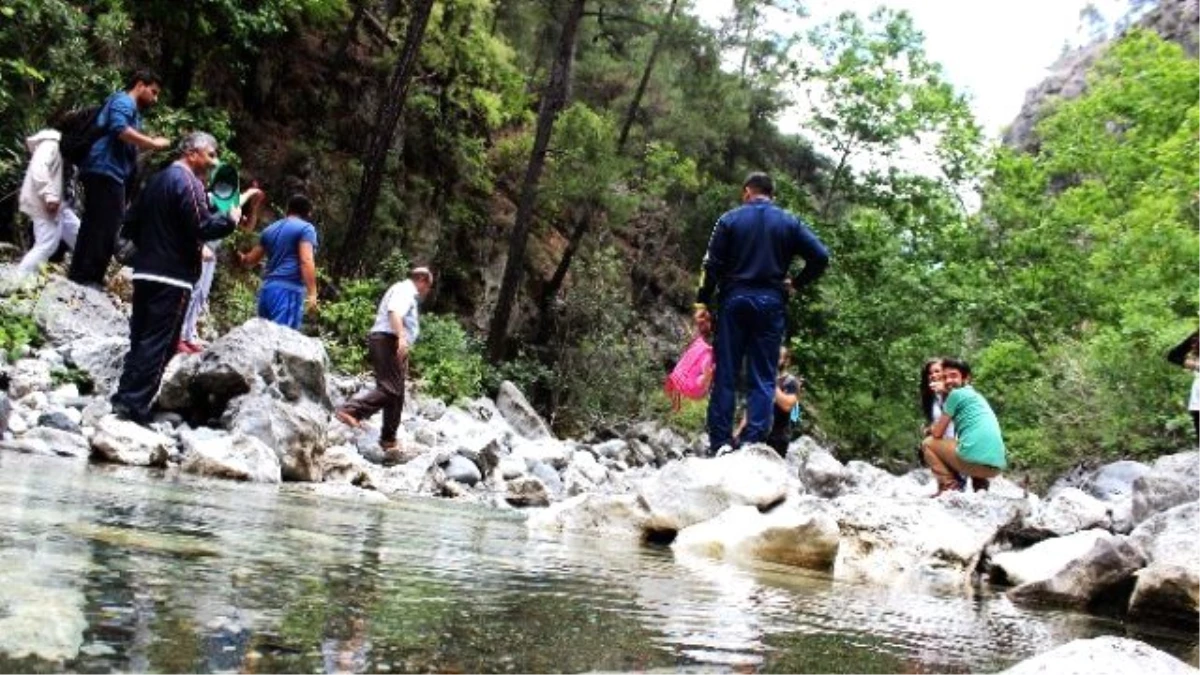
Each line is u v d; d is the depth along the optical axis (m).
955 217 18.64
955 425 7.32
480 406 14.45
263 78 19.81
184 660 1.23
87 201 8.16
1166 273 12.53
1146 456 12.51
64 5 11.00
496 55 23.91
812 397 20.19
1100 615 3.67
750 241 6.51
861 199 20.08
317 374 7.39
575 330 23.02
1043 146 18.23
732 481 4.95
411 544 3.11
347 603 1.82
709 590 2.88
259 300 8.09
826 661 1.89
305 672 1.25
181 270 5.74
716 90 26.00
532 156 20.69
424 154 22.83
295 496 4.55
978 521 5.25
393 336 7.79
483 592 2.22
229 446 5.32
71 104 11.07
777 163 29.73
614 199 22.34
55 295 7.87
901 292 19.06
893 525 4.83
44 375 6.61
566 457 10.38
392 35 23.09
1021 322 17.02
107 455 4.92
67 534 2.21
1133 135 16.22
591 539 4.43
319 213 19.72
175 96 15.51
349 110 21.45
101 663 1.16
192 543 2.35
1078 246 16.66
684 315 28.47
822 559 4.37
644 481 5.12
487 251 24.17
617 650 1.70
